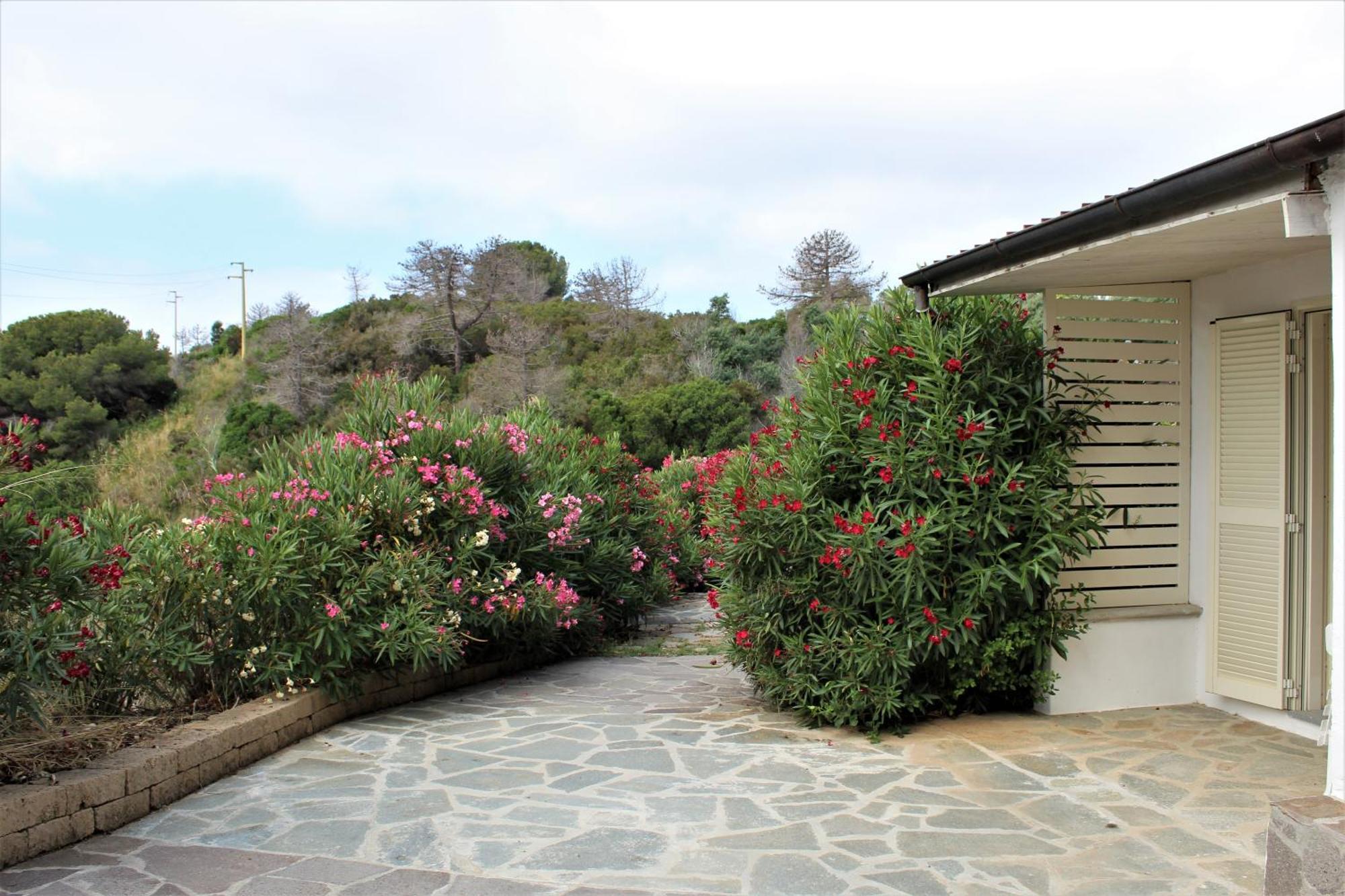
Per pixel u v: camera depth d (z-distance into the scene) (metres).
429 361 42.50
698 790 4.51
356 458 6.97
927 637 5.38
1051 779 4.56
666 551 11.59
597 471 10.52
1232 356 5.59
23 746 4.27
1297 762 4.76
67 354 38.59
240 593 5.66
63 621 4.13
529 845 3.78
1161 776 4.57
